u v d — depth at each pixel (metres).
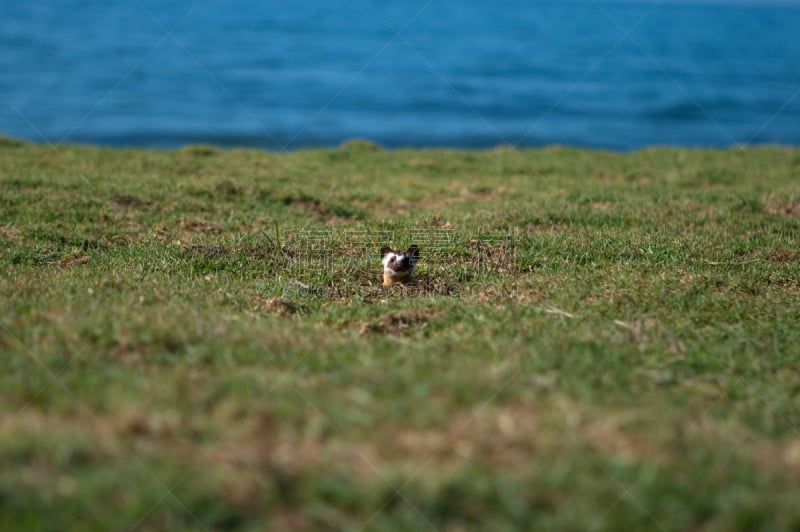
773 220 49.06
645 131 149.50
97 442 19.73
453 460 19.53
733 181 65.44
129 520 17.50
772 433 21.91
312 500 18.09
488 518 17.88
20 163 62.50
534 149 84.81
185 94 181.25
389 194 58.88
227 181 56.16
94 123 142.12
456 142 133.25
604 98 188.12
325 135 137.25
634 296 33.53
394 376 23.33
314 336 27.94
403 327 30.55
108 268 37.34
